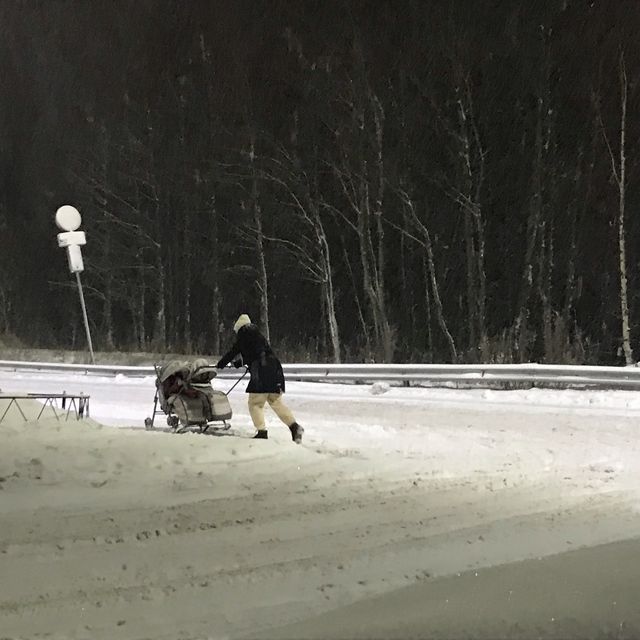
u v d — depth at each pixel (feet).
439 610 15.16
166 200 121.70
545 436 37.47
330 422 42.88
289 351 97.45
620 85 81.82
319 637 13.92
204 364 36.11
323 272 98.22
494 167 93.56
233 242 113.91
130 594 15.84
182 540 19.52
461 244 102.32
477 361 79.05
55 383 71.87
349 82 94.79
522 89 90.63
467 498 24.29
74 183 124.47
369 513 22.33
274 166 99.40
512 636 14.03
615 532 20.63
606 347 94.53
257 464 28.48
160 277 119.24
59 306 140.46
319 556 18.40
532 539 19.95
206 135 110.63
